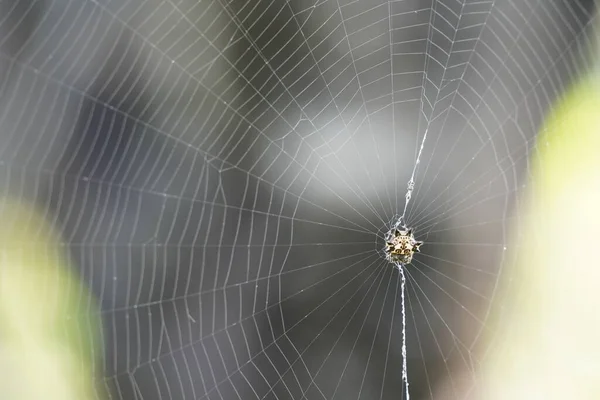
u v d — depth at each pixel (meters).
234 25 0.31
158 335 0.29
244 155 0.31
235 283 0.31
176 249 0.30
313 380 0.31
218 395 0.30
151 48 0.30
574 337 0.31
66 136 0.28
